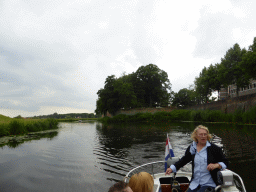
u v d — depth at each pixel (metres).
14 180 6.54
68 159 9.64
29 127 25.44
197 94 59.38
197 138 3.13
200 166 3.01
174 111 56.25
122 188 1.21
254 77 31.41
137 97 67.88
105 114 75.69
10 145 14.23
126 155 10.62
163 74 69.31
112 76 64.06
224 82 41.97
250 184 5.89
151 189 1.80
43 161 9.22
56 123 35.50
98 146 13.76
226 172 2.82
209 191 2.79
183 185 4.00
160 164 8.60
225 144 12.62
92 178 6.72
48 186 6.02
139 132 24.14
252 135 16.31
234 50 41.19
